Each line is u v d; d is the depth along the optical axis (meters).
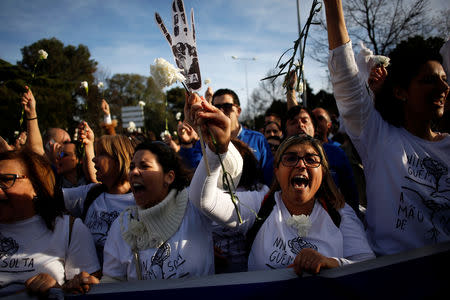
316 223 1.61
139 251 1.69
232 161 1.65
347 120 1.69
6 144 2.29
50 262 1.65
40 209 1.70
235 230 1.75
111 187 2.28
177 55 1.23
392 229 1.55
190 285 1.19
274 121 4.62
